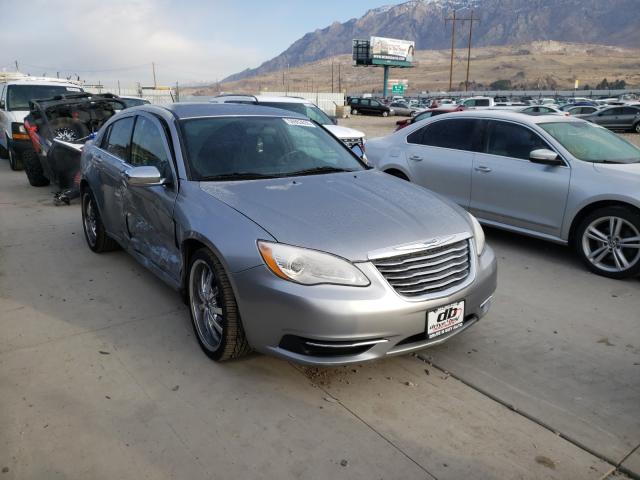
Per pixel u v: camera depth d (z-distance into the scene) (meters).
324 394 3.15
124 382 3.26
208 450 2.67
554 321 4.14
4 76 20.09
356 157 4.59
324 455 2.64
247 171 3.92
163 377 3.31
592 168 5.21
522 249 6.01
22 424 2.86
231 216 3.25
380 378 3.33
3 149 13.58
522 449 2.69
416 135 7.00
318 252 2.91
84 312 4.23
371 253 2.94
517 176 5.72
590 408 3.03
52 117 8.76
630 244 4.92
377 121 42.53
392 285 2.95
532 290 4.78
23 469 2.53
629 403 3.08
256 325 3.04
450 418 2.94
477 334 3.93
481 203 6.14
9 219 7.28
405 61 89.19
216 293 3.41
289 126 4.57
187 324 4.03
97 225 5.52
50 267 5.29
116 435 2.78
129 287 4.75
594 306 4.43
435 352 3.66
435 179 6.61
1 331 3.91
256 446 2.70
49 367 3.42
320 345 2.88
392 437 2.78
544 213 5.54
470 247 3.36
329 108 53.22
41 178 9.59
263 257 2.96
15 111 11.26
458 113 6.62
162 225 3.96
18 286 4.79
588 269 5.27
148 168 3.79
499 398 3.12
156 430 2.82
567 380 3.32
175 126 4.12
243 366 3.45
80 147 7.71
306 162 4.21
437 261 3.12
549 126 5.80
